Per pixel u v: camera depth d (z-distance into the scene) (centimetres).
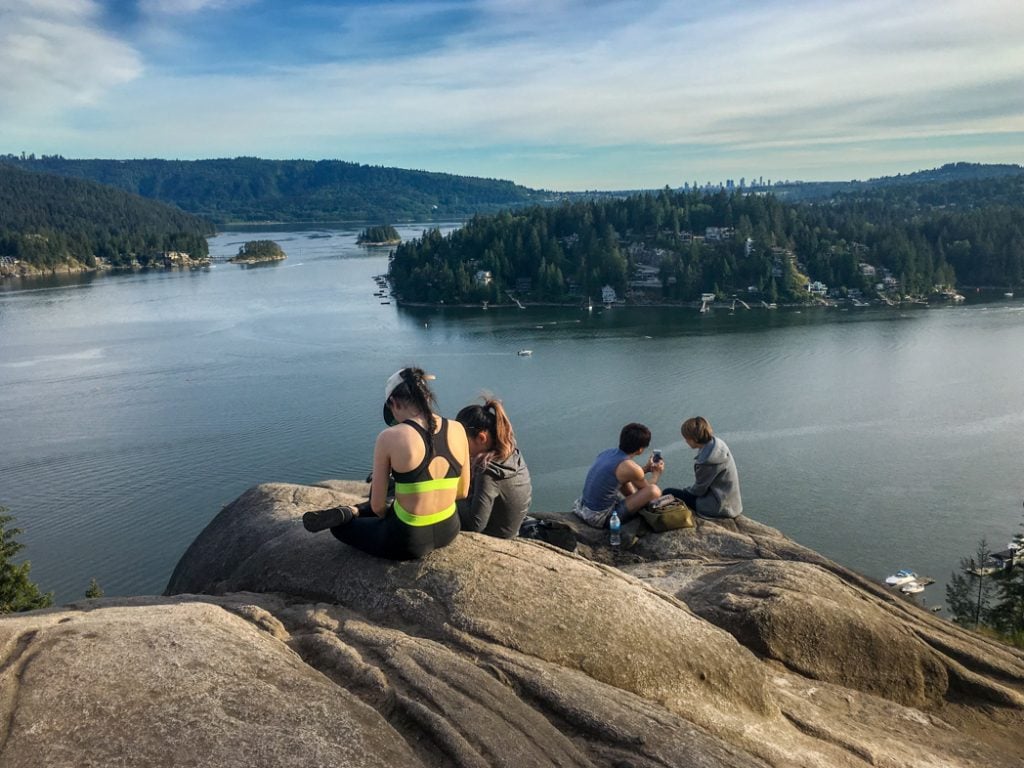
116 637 341
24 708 284
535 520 721
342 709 317
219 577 555
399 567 470
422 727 328
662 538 741
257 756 275
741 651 469
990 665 569
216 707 298
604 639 430
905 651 559
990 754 472
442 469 470
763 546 724
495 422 557
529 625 427
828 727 453
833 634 557
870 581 680
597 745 345
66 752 265
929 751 461
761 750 394
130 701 294
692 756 341
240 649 351
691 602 598
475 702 349
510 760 315
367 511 499
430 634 420
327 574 476
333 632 411
